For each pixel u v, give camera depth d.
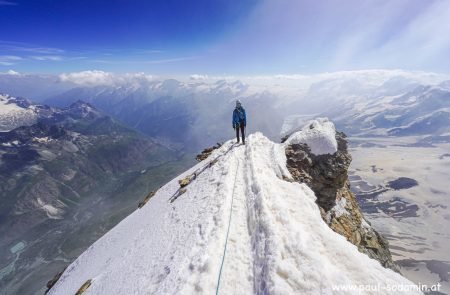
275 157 23.61
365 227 26.94
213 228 14.19
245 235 13.08
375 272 9.50
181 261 12.52
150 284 13.03
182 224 18.78
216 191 20.08
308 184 23.47
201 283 10.13
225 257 11.52
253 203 15.28
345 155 26.47
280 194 16.06
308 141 26.31
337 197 25.70
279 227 12.33
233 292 9.76
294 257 10.15
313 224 12.65
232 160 26.02
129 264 19.53
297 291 8.77
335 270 9.30
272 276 9.39
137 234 27.08
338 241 11.10
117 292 15.93
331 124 28.77
